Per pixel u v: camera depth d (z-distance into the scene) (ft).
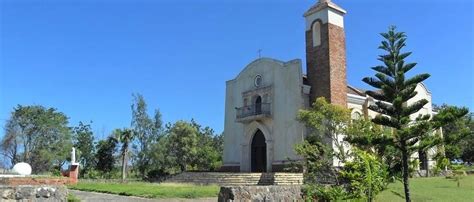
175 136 156.87
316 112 79.71
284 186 47.70
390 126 59.31
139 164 157.79
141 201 47.73
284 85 113.19
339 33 112.37
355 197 47.93
